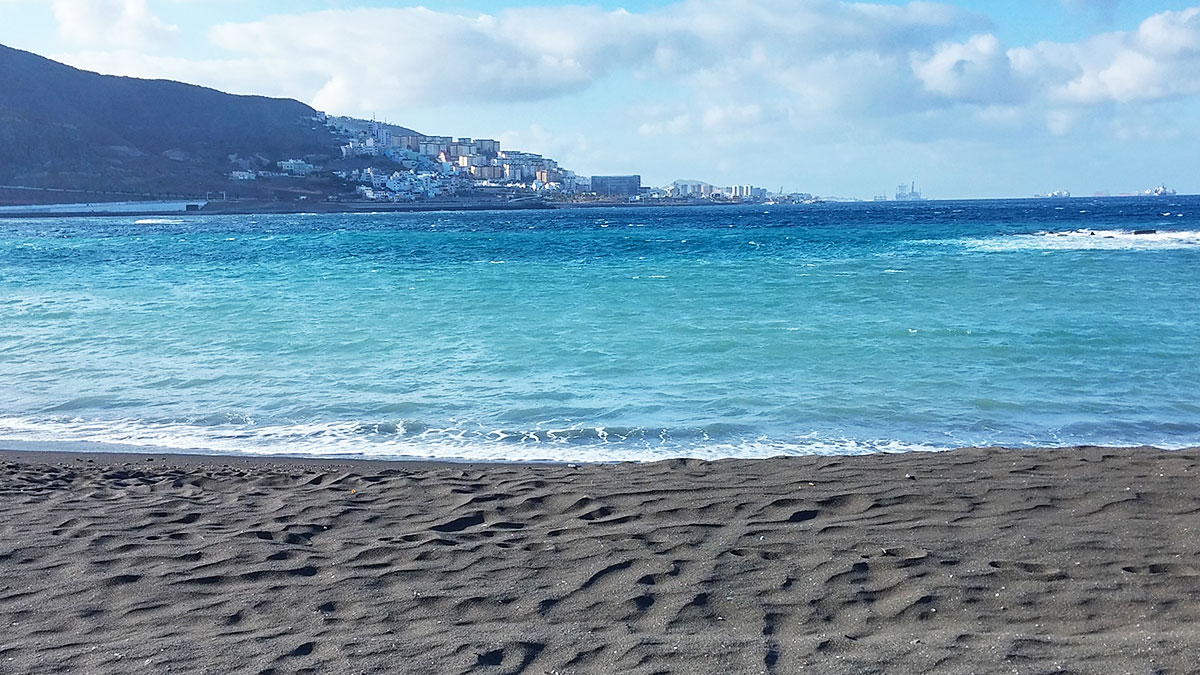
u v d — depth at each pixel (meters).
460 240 58.62
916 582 4.76
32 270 35.44
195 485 7.48
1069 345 14.18
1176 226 57.44
